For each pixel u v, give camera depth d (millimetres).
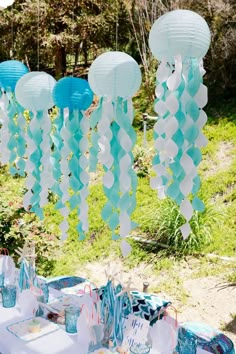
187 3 8023
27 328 2357
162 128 1876
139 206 5871
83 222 2492
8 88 2758
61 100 2379
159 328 2133
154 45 1847
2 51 10094
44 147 2648
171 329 2127
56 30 9594
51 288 2980
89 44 9742
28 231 4363
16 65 2754
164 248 4957
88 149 2418
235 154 6672
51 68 10664
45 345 2195
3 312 2539
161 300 2846
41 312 2523
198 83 1805
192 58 1824
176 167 1861
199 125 1814
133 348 2078
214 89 8508
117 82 2029
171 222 4949
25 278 2600
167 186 1940
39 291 2598
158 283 4359
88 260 4895
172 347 2094
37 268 4555
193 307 3924
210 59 8258
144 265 4707
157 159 1984
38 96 2531
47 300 2713
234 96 8328
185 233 1909
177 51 1782
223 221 5289
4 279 2896
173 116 1786
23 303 2506
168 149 1785
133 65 2059
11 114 2824
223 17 7844
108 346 2164
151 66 8602
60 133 2559
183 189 1848
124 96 2088
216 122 7613
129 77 2037
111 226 2188
